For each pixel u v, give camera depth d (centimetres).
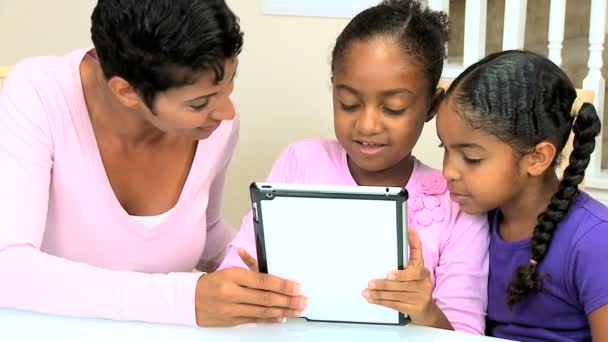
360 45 104
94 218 108
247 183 230
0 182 94
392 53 102
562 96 100
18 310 88
